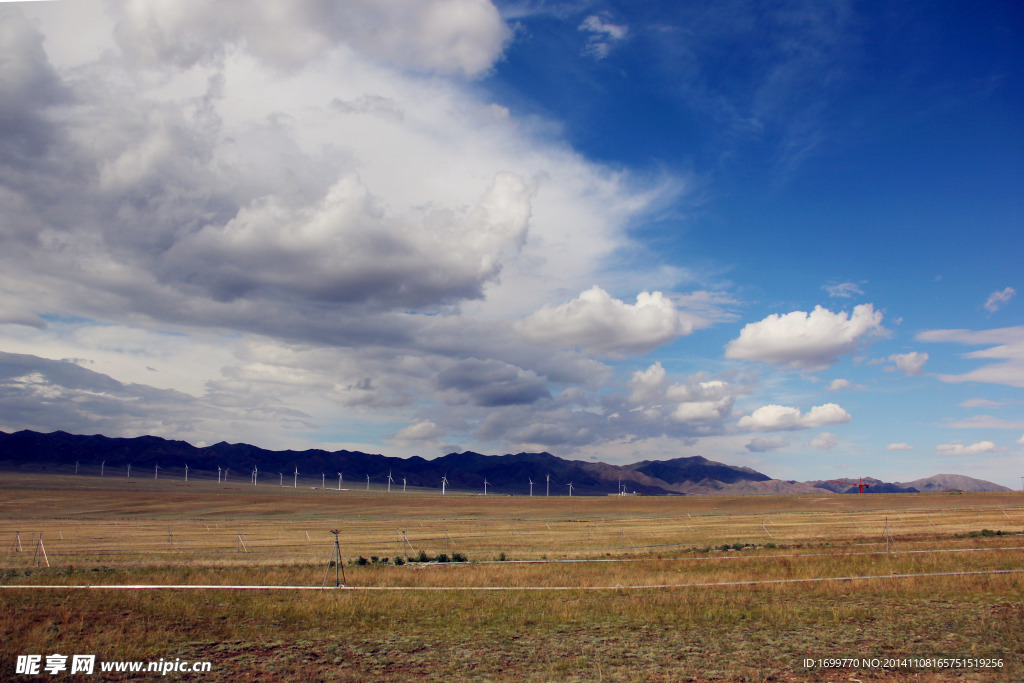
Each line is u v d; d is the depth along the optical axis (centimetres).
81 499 14338
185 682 1316
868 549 3362
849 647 1457
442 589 2300
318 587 2312
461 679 1302
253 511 12594
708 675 1289
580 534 5778
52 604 2020
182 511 12406
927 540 3878
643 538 5100
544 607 1988
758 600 2020
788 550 3500
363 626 1777
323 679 1324
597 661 1405
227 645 1590
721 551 3666
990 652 1382
